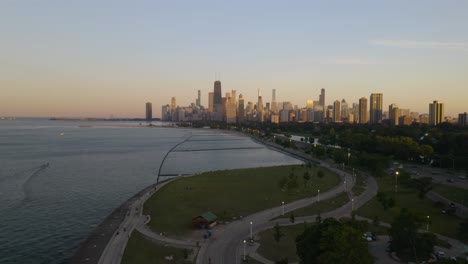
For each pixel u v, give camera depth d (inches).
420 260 3617.1
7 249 4180.6
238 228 4672.7
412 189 6830.7
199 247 4033.0
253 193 6584.6
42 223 5088.6
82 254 3934.5
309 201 6038.4
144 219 5044.3
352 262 2970.0
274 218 5088.6
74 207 5925.2
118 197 6688.0
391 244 3799.2
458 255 3722.9
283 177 7731.3
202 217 4704.7
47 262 3846.0
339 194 6555.1
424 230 4495.6
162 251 3907.5
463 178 7854.3
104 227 4835.1
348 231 3115.2
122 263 3585.1
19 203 6067.9
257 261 3649.1
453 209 5206.7
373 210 5467.5
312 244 3235.7
